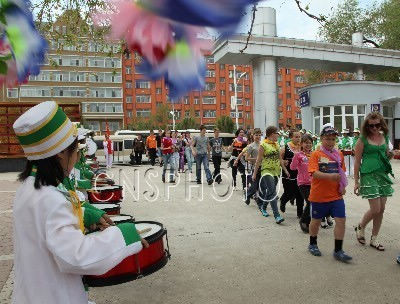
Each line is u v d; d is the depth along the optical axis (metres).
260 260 5.03
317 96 24.81
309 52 22.30
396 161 20.52
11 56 1.05
